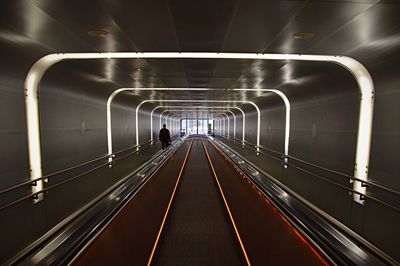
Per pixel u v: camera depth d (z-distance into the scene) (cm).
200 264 461
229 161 1305
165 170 1149
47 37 380
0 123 408
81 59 511
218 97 1305
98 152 880
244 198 790
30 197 431
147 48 448
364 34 359
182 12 302
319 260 360
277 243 488
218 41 412
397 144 411
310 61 518
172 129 3959
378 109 459
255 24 338
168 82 841
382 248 437
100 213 473
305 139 820
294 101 920
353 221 523
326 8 286
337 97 613
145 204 674
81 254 335
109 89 890
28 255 321
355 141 534
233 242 539
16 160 448
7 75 421
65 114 632
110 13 305
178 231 591
